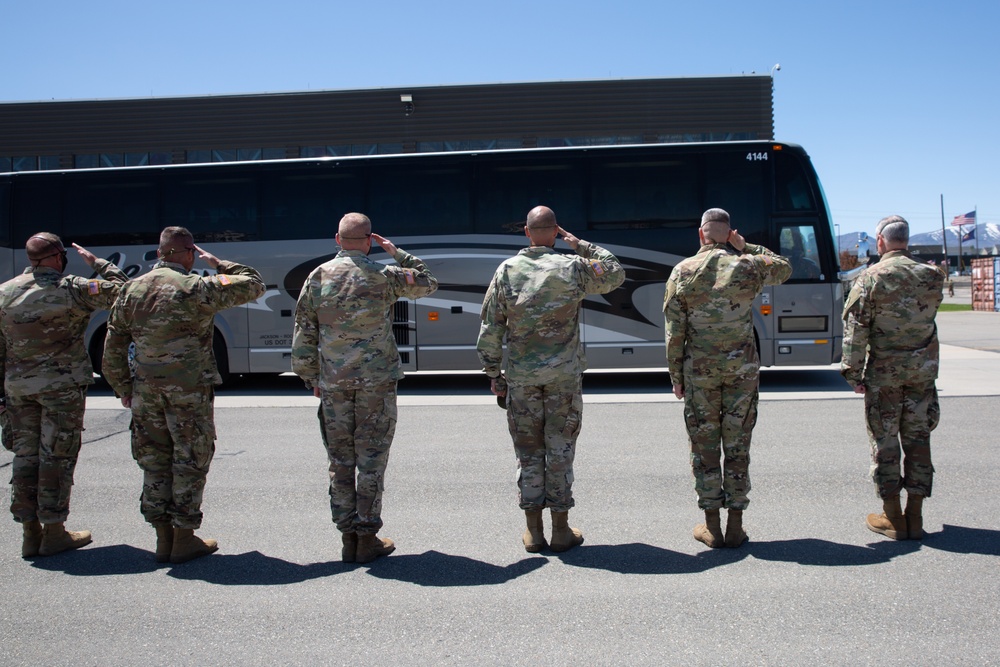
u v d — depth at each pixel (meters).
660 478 6.42
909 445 4.77
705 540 4.77
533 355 4.56
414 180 12.18
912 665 3.26
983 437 7.77
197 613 3.90
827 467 6.66
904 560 4.45
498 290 4.67
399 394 12.08
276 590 4.19
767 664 3.29
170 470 4.64
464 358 12.07
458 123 26.58
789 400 10.53
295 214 12.29
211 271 12.33
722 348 4.58
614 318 11.84
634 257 11.80
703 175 11.77
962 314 30.09
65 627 3.76
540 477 4.68
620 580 4.24
